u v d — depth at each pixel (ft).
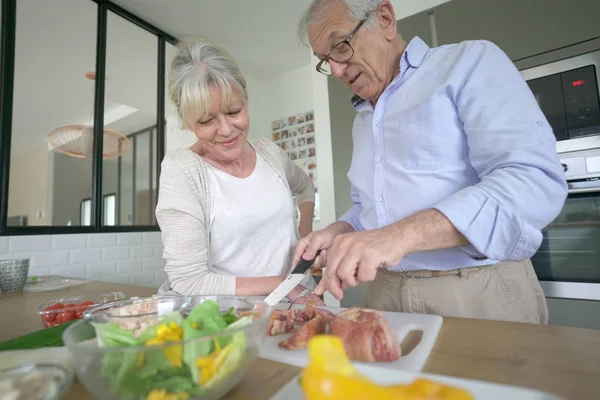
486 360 1.43
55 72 7.20
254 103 10.41
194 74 2.68
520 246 1.79
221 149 3.03
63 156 6.93
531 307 2.46
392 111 2.73
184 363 1.07
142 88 8.48
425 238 1.85
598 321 3.97
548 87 4.33
